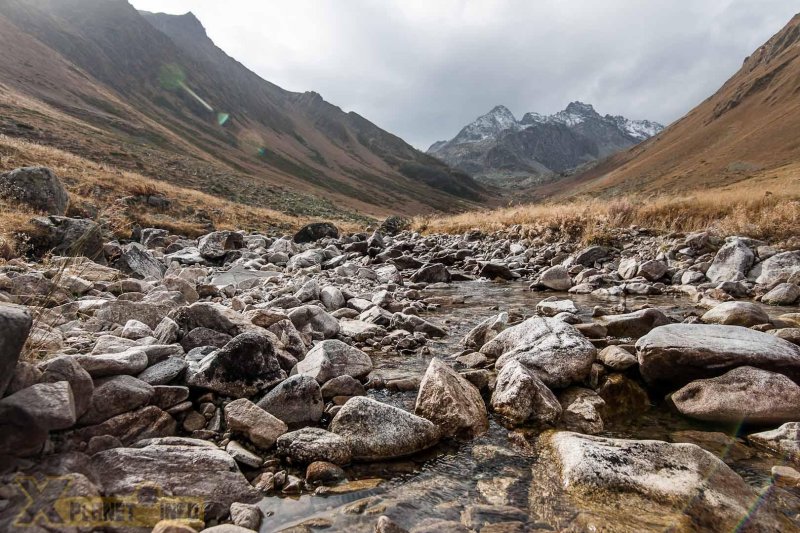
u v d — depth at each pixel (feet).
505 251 68.33
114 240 62.49
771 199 56.24
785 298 32.96
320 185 595.88
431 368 17.22
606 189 618.85
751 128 545.44
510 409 16.26
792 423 14.20
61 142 177.47
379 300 34.12
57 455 10.68
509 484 12.22
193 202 118.83
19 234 38.29
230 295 35.88
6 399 9.89
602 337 23.75
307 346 23.12
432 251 74.64
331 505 11.23
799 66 583.99
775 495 11.39
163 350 16.33
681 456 12.21
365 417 14.17
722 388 16.29
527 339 20.51
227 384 15.55
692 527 10.11
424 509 11.09
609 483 11.52
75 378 11.73
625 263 48.85
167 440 12.19
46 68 419.13
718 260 42.93
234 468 11.86
